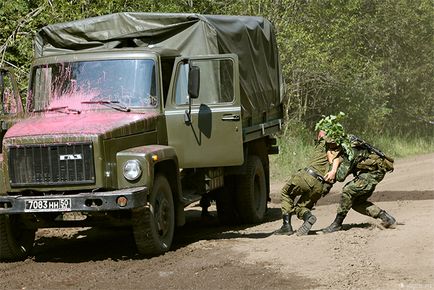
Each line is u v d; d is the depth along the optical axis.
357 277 10.17
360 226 14.09
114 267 11.62
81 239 14.97
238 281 10.21
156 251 12.27
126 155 11.97
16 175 12.02
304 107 34.84
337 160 13.24
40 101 13.61
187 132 13.58
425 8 42.12
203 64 13.66
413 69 42.97
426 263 10.78
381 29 40.94
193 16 14.14
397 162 34.16
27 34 22.95
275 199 21.36
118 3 23.41
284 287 9.83
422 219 14.44
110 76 13.41
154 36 14.46
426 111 44.34
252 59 16.03
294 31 31.33
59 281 10.78
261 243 12.81
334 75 34.62
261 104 16.45
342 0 34.97
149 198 12.10
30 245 13.00
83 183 11.80
